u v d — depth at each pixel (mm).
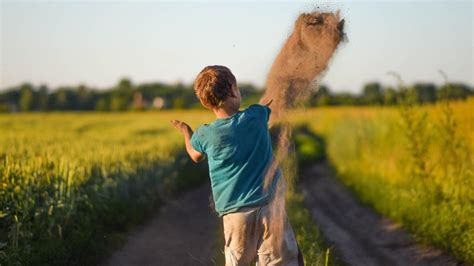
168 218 14148
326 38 5578
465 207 10641
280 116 5586
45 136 22719
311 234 11234
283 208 5273
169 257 10672
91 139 21500
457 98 15625
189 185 19125
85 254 9594
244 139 5211
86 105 90312
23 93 88938
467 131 14070
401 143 17094
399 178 15508
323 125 48562
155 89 95250
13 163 10289
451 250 10422
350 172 21703
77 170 11891
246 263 5344
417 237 11680
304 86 5609
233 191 5199
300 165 26844
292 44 5699
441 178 12898
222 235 11906
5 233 9195
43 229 9781
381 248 11727
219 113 5375
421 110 14758
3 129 30125
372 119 23875
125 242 11414
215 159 5238
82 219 10914
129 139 22328
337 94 71062
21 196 9680
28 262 8305
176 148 20844
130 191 14242
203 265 10031
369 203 16188
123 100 88562
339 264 9961
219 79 5301
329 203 17531
